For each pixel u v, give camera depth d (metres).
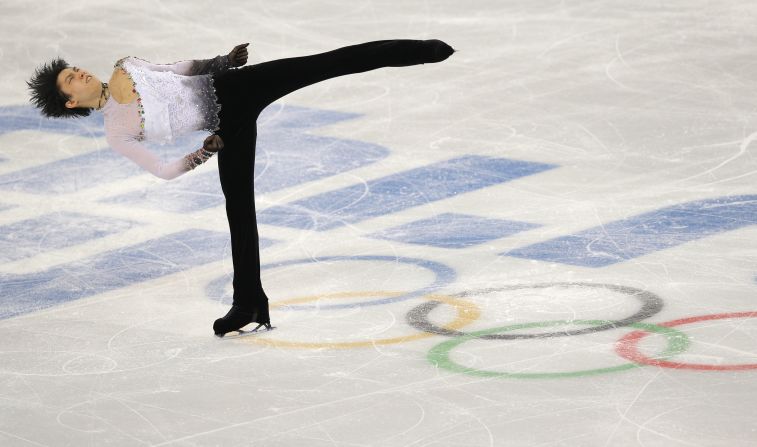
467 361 19.33
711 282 22.91
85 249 28.55
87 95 19.55
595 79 40.56
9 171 35.72
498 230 27.72
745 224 26.91
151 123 19.44
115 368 20.11
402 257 26.16
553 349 19.64
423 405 17.50
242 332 21.69
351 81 42.72
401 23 48.28
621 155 33.53
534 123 37.03
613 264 24.52
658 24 45.91
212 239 28.88
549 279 23.80
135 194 33.09
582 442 15.85
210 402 18.19
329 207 30.67
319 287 24.36
